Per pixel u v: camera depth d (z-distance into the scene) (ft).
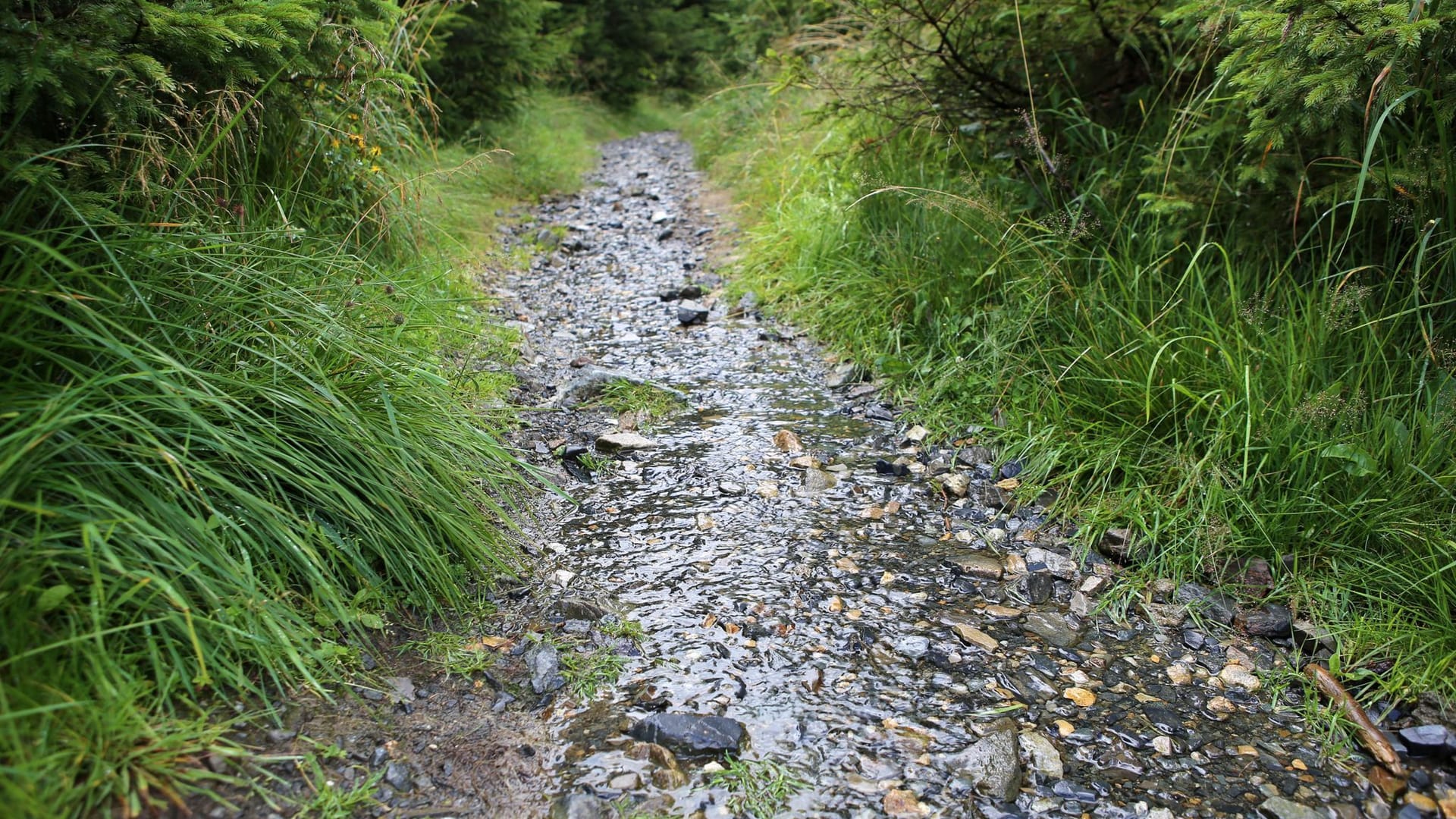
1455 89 9.77
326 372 8.81
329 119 14.24
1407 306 10.41
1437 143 10.42
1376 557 8.65
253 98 10.27
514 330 15.79
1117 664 8.03
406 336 11.87
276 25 9.82
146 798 5.45
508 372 13.92
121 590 6.32
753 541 9.82
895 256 16.10
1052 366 12.16
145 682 6.05
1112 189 14.07
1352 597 8.51
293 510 7.58
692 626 8.30
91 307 7.54
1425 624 7.96
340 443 8.13
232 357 8.27
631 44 64.90
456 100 30.35
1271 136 10.52
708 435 12.53
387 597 7.92
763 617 8.47
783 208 21.61
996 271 14.10
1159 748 6.97
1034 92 15.78
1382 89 9.30
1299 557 8.87
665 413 13.23
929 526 10.28
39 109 8.65
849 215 17.83
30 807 4.89
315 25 11.02
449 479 8.90
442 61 29.32
